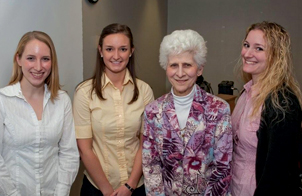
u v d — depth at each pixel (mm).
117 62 1504
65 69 2062
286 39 1255
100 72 1558
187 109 1315
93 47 2562
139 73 3834
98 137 1568
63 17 2008
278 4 4176
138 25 3695
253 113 1261
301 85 4133
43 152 1369
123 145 1576
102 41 1514
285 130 1117
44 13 1811
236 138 1366
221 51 4578
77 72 2219
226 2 4449
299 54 4133
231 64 4531
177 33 1246
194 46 1214
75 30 2166
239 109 1426
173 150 1297
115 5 3012
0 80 1525
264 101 1207
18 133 1289
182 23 4750
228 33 4500
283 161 1121
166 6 4707
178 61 1233
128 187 1539
